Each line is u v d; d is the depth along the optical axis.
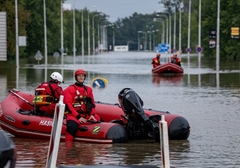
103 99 26.11
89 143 14.70
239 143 15.09
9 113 16.23
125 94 15.20
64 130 14.93
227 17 89.94
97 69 59.50
